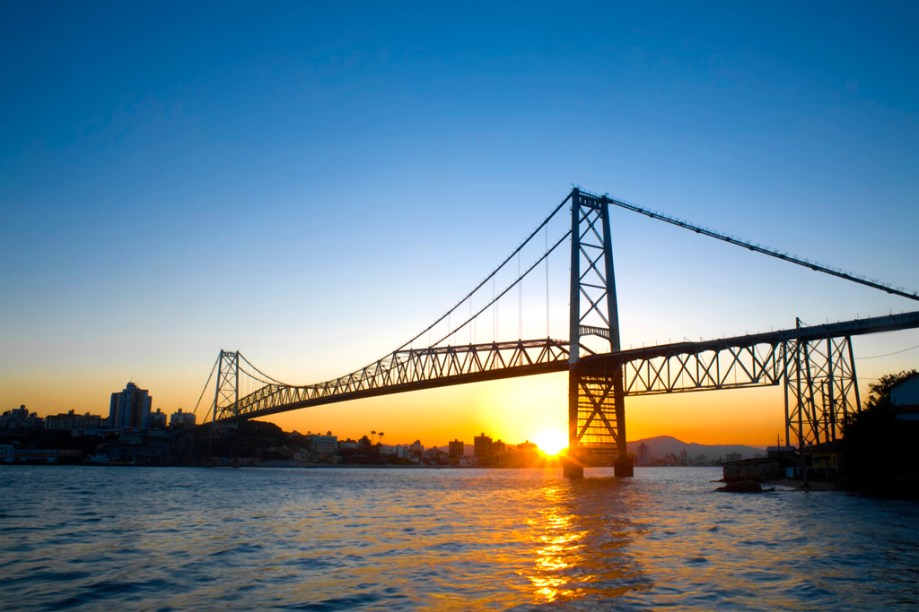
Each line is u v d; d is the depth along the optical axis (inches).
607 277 4606.3
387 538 1529.3
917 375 3346.5
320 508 2508.6
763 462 4311.0
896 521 1756.9
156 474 7637.8
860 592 908.6
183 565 1182.9
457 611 824.9
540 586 957.2
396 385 5556.1
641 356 4079.7
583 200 4667.8
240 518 2082.9
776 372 3309.5
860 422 3166.8
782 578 1000.9
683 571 1058.7
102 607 883.4
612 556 1214.3
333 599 903.1
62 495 3319.4
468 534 1584.6
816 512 2027.6
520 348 4712.1
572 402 4414.4
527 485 4648.1
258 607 867.4
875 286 3068.4
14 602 914.1
